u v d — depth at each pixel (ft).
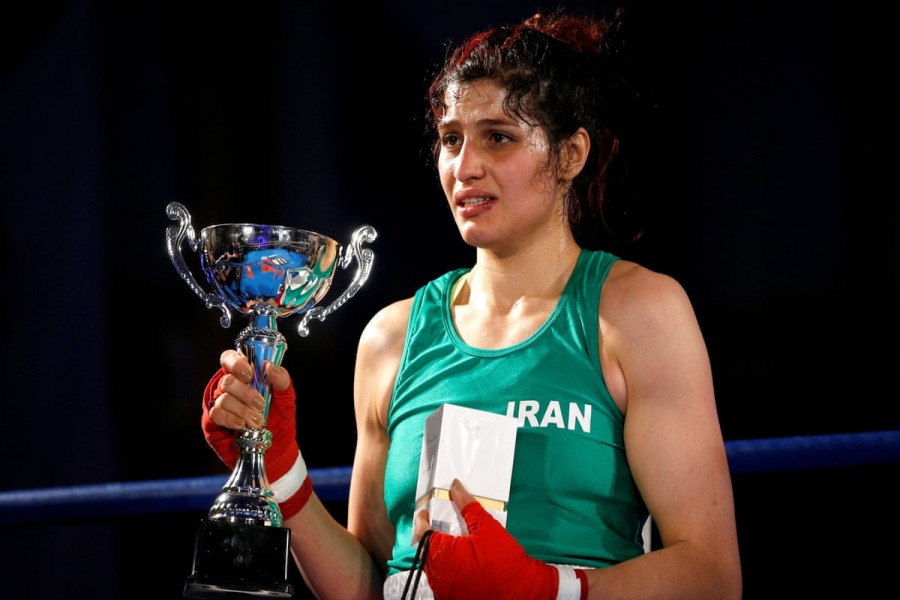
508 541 15.21
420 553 15.53
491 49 18.04
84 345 34.45
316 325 33.60
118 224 34.68
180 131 34.68
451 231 33.73
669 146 31.78
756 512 27.99
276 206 34.42
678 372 16.97
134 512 29.43
